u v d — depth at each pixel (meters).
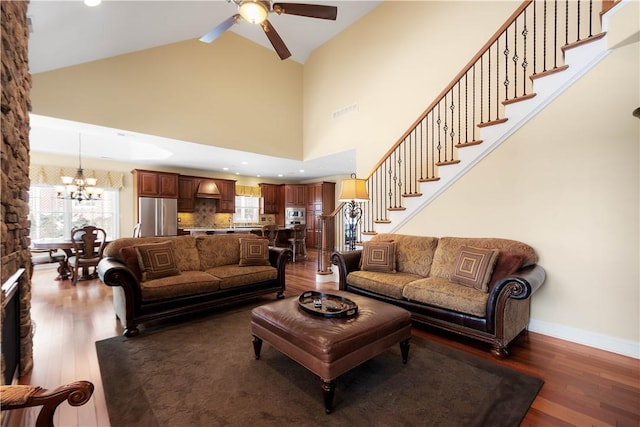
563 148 2.73
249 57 6.03
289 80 6.66
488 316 2.44
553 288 2.81
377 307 2.32
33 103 3.84
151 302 2.90
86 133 4.83
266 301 3.91
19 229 1.98
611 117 2.48
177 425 1.62
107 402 1.81
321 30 5.92
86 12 3.12
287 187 10.12
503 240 3.01
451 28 4.32
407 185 4.79
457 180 3.49
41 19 2.90
